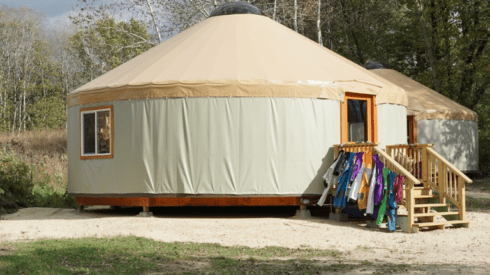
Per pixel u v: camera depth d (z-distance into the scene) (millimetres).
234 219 9133
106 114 10078
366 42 29984
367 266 5676
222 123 9391
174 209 11422
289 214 10219
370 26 30375
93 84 10648
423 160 9695
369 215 9250
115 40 27031
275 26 11953
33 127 42531
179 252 6445
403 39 28703
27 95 48500
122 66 11430
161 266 5625
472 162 19172
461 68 24688
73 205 13086
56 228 8242
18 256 5758
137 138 9648
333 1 28953
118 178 9852
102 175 10078
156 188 9516
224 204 9484
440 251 6699
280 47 10844
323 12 27906
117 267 5496
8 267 5176
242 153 9375
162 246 6836
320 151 9641
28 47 51812
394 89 11258
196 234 7734
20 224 8711
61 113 44750
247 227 8305
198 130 9414
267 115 9430
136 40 27062
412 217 8258
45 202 12945
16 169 13602
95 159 10234
